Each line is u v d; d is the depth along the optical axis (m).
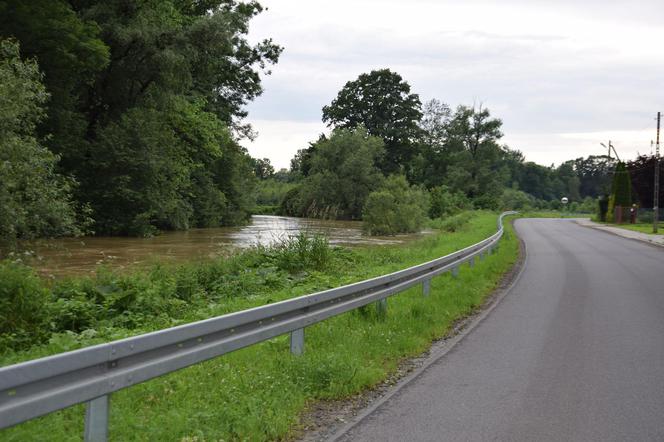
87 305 9.45
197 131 46.88
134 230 36.62
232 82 55.06
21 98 16.41
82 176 36.84
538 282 16.53
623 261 23.08
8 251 16.34
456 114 109.50
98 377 3.88
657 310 11.82
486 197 93.06
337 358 6.75
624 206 66.56
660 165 66.81
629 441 4.85
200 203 49.28
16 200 16.62
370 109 100.31
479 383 6.61
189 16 44.25
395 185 45.34
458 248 23.27
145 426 4.49
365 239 35.28
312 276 14.52
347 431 5.05
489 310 11.89
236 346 5.48
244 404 5.22
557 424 5.24
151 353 4.44
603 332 9.61
